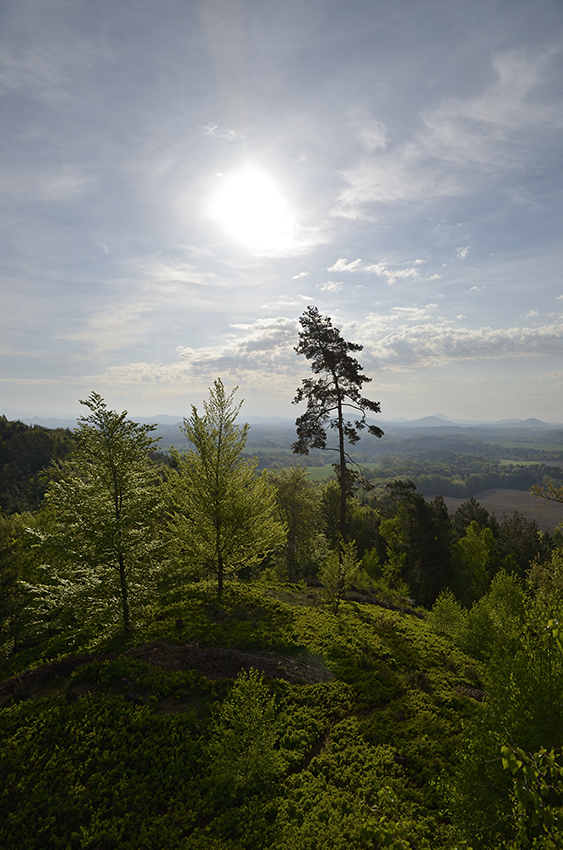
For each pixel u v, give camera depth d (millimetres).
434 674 17391
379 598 32031
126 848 9258
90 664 15312
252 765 11141
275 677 15852
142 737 12273
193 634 18078
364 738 13039
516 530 58781
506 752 4371
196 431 22703
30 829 9734
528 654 8656
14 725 12578
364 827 4301
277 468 47156
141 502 18656
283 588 29391
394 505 56812
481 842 7555
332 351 28641
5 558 21641
